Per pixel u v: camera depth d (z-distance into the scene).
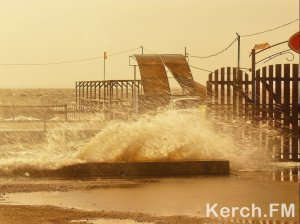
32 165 40.19
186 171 41.00
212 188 35.44
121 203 30.89
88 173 40.34
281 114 44.28
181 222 26.41
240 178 39.38
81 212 28.48
